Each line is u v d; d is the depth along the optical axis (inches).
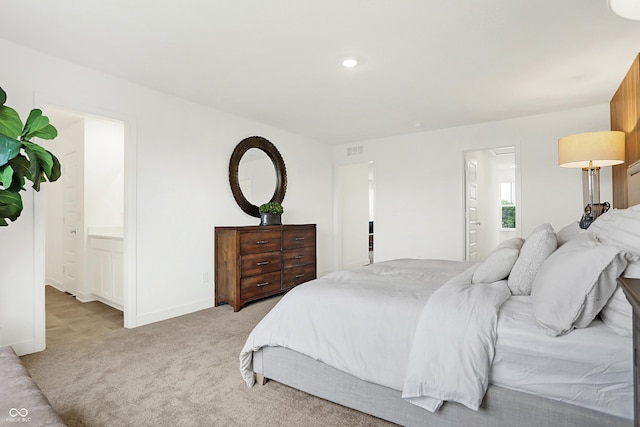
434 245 193.9
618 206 133.0
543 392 50.7
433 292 69.9
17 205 67.8
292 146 200.7
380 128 190.4
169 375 85.1
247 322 128.9
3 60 95.6
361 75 119.0
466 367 53.2
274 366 77.5
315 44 97.7
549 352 50.3
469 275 78.7
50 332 118.2
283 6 79.9
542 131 164.1
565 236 89.0
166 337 112.6
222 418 66.9
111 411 69.4
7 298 96.2
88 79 112.7
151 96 130.7
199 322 129.0
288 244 170.9
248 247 149.8
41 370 88.0
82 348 103.2
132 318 123.5
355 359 64.6
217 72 116.3
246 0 77.4
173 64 110.3
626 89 117.5
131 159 124.2
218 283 152.7
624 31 90.7
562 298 51.4
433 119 172.7
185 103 142.8
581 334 49.8
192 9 80.9
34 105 100.7
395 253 206.5
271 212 168.1
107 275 153.2
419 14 83.3
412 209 201.3
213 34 92.2
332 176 233.3
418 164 199.6
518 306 60.5
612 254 48.4
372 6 80.0
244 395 75.5
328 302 71.3
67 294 178.1
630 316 47.3
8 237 96.7
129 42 96.5
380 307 65.3
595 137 106.0
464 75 119.1
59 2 78.0
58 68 106.0
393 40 95.5
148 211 129.0
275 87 129.9
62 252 184.9
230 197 161.3
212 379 83.0
